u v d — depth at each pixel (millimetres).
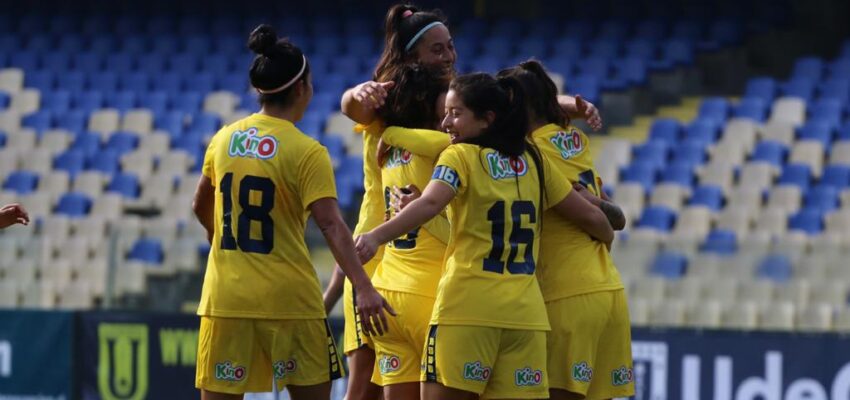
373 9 73875
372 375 19703
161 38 72438
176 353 37250
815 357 33406
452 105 17328
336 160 55500
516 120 17422
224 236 18031
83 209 55000
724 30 65438
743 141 54469
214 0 75625
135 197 56250
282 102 18031
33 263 43344
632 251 37094
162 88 67250
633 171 52781
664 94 62188
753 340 33906
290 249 17953
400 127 18484
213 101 64125
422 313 18391
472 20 70875
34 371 38406
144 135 60375
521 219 17312
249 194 17766
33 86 68312
